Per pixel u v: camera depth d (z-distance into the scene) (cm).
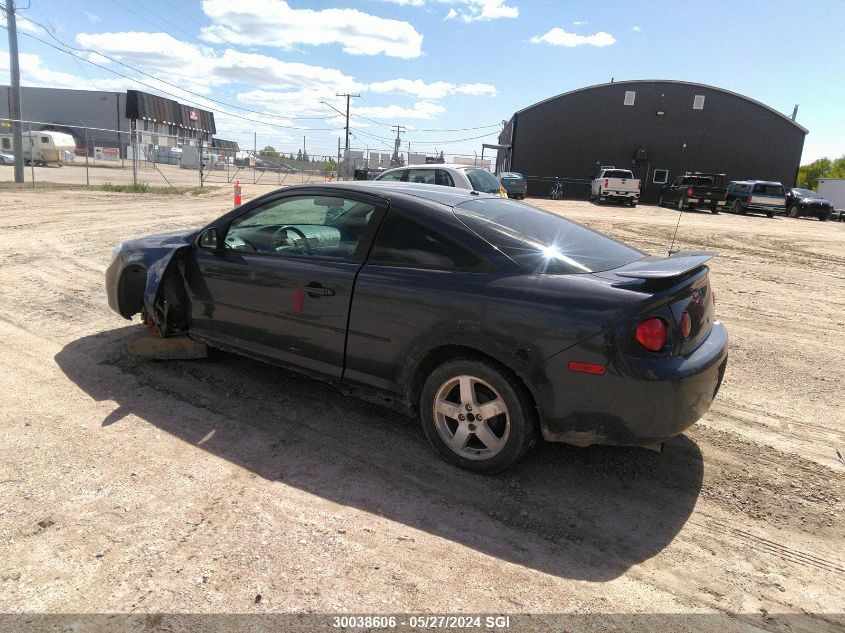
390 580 232
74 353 459
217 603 215
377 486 300
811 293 848
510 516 280
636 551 259
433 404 317
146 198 2061
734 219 2567
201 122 9144
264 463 317
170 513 268
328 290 341
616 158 4097
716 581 241
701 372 277
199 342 435
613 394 270
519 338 281
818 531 277
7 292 633
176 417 364
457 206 340
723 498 302
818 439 371
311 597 220
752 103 3850
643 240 1505
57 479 289
